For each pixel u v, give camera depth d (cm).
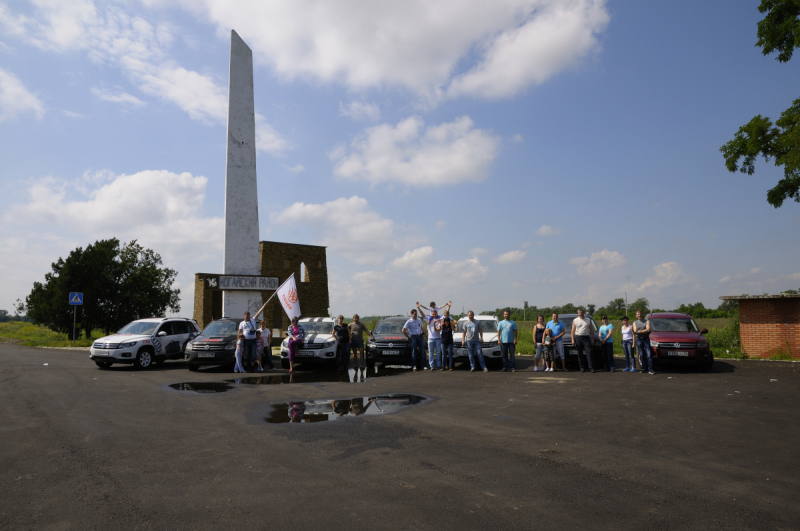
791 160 1767
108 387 1130
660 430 696
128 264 3409
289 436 657
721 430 696
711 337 2166
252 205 2302
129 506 414
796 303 1772
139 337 1636
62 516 394
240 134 2302
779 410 844
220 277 2178
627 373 1446
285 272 3762
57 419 766
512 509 407
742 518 391
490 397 995
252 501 424
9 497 435
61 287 3159
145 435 664
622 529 370
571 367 1652
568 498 433
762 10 1872
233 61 2305
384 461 542
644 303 4672
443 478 485
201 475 495
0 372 1434
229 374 1447
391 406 890
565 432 684
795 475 497
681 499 431
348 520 384
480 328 1555
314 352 1561
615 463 538
